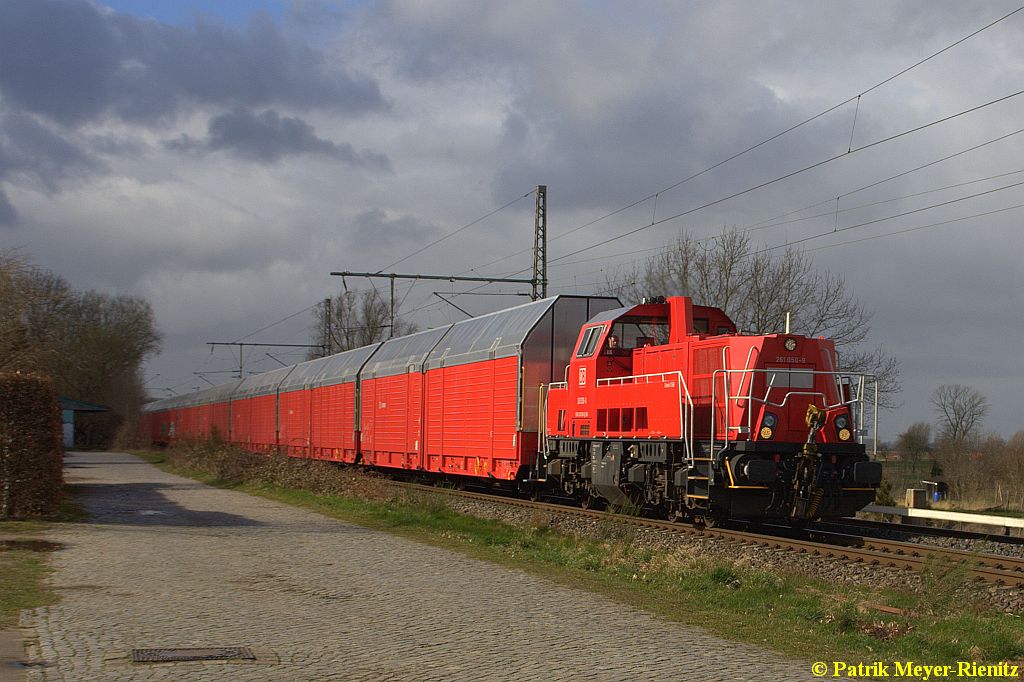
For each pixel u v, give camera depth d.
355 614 10.48
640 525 18.73
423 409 30.23
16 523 18.42
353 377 36.88
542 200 36.09
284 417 46.78
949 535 18.59
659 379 18.84
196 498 25.62
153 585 11.95
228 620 10.01
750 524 19.52
